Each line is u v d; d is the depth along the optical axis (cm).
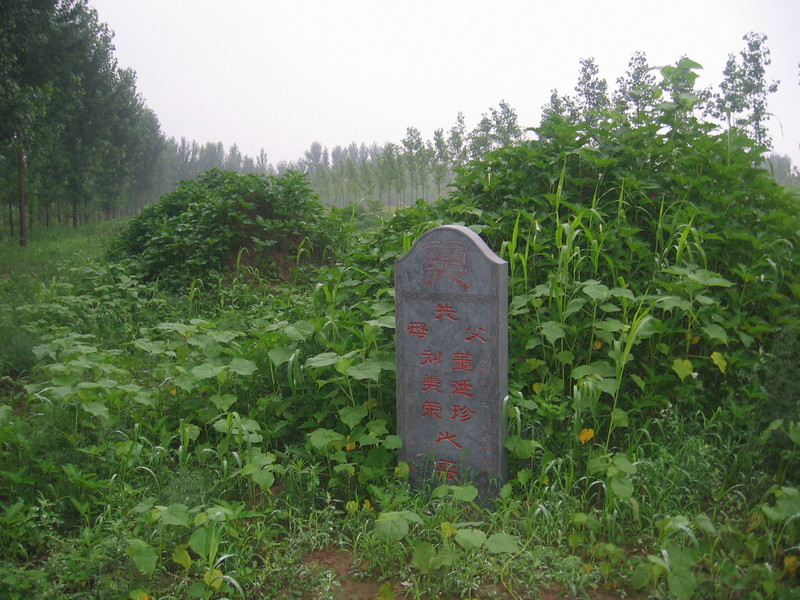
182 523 286
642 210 489
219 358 442
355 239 956
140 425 403
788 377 342
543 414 379
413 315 367
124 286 773
